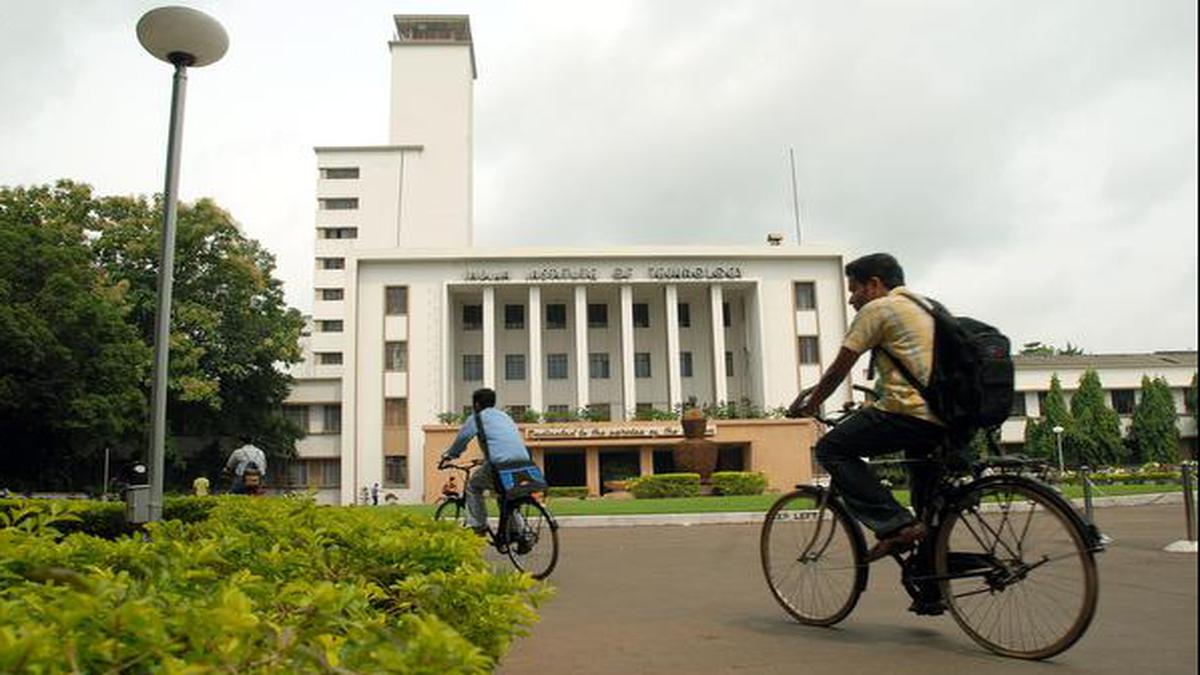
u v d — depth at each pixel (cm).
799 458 3922
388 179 6275
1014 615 365
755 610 503
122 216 4028
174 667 138
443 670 156
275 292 4603
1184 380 5109
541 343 4750
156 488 693
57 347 2986
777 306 4497
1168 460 4778
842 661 362
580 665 366
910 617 459
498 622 239
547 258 4450
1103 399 4862
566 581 676
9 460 3375
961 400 376
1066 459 4744
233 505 645
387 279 4381
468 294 4603
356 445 4203
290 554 289
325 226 6256
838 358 408
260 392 4500
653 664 366
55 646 137
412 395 4272
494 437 715
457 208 6253
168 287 726
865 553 425
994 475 374
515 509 705
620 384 4725
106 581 177
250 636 156
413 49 6419
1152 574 600
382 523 407
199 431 4378
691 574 703
